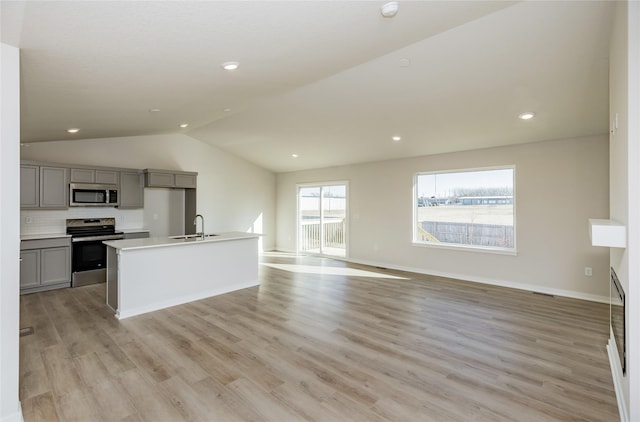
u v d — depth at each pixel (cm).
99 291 497
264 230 905
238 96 397
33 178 496
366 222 730
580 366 276
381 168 702
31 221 523
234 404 225
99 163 607
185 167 730
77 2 146
